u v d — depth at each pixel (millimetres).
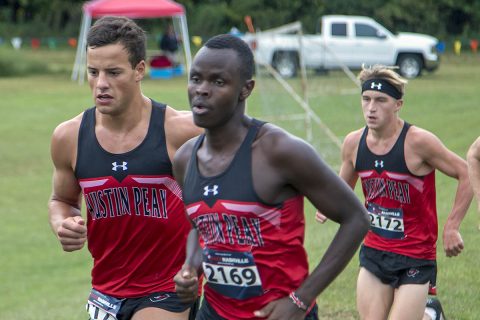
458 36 118375
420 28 117500
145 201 12234
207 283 9648
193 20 119562
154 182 12164
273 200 9102
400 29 117688
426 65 86812
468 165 14406
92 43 11875
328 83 71312
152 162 12117
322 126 44750
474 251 21609
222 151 9297
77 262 31312
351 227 9125
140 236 12312
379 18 116562
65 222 11250
